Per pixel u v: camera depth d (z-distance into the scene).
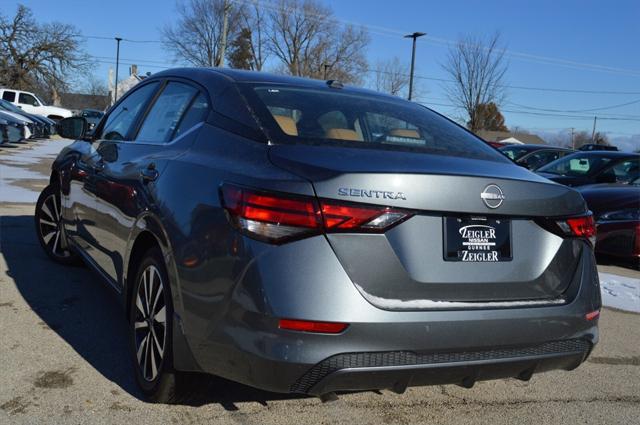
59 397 3.03
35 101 31.50
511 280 2.65
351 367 2.35
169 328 2.81
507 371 2.66
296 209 2.36
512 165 3.17
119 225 3.51
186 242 2.66
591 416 3.31
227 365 2.48
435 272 2.50
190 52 60.62
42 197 5.49
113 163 3.86
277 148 2.66
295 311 2.29
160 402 2.99
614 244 7.20
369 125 3.25
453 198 2.51
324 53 60.59
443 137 3.36
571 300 2.77
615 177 8.50
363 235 2.39
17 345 3.62
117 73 56.94
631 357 4.29
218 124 3.05
